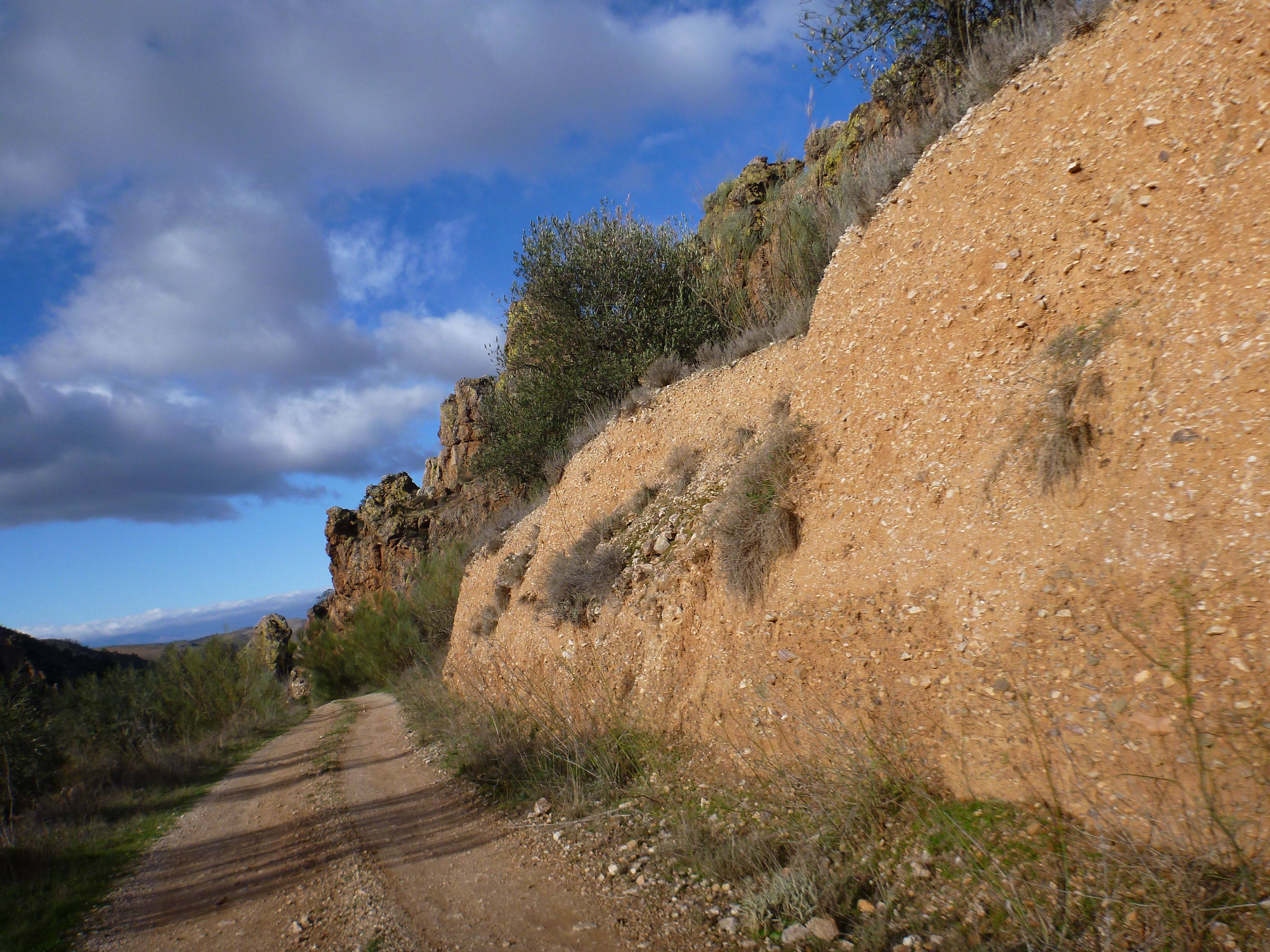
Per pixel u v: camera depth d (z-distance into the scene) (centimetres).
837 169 1299
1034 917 319
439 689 1595
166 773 1334
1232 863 301
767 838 471
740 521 711
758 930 379
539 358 1978
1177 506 399
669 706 713
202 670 2506
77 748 1788
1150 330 463
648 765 666
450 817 699
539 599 1159
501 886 504
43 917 602
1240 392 399
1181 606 367
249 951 463
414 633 3033
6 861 767
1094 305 515
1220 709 335
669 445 1132
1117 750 362
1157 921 295
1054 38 660
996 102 671
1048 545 457
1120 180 525
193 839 828
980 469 536
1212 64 492
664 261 1812
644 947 387
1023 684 419
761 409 978
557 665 964
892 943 343
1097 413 468
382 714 1781
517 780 753
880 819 436
